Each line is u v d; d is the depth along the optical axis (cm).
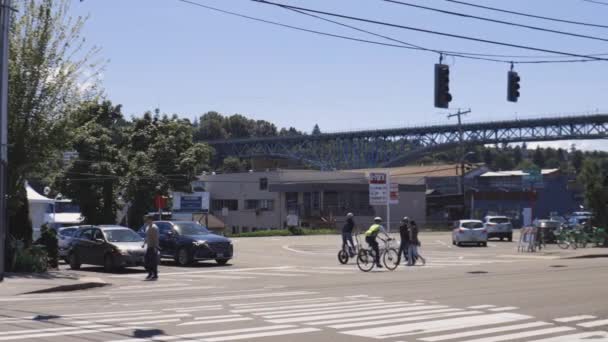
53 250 2644
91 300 1602
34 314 1311
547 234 4306
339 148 12325
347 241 3016
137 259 2555
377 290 1784
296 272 2530
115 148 5828
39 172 2598
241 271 2595
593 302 1493
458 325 1173
